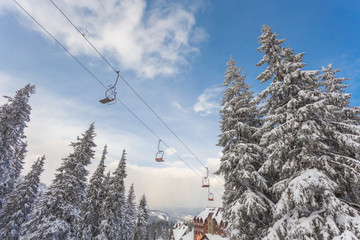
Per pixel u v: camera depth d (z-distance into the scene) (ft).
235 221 37.81
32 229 61.41
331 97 30.35
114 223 89.66
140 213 147.95
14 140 69.10
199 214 191.42
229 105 52.54
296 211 28.81
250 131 47.67
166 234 404.57
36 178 91.45
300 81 35.14
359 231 21.66
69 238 64.03
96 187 95.81
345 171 26.32
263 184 39.09
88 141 81.97
